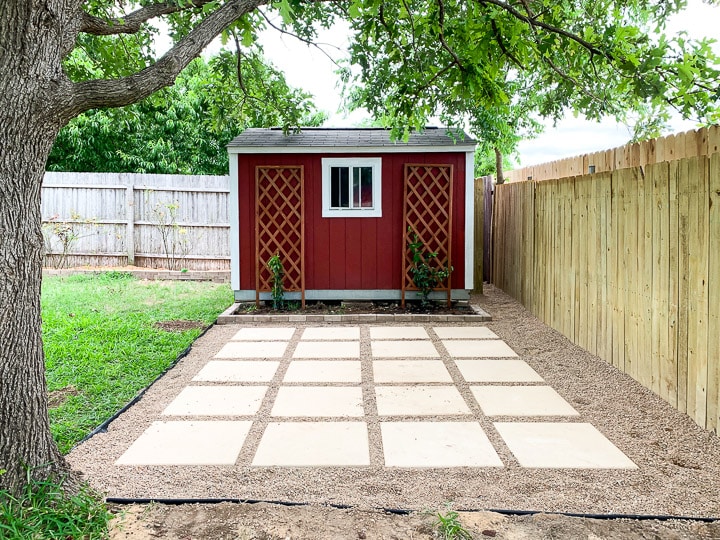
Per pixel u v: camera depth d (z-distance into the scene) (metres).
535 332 7.37
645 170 4.90
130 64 6.31
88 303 9.12
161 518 2.77
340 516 2.80
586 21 6.62
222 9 3.38
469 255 9.14
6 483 2.66
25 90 2.60
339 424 4.18
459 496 3.07
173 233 13.20
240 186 9.11
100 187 13.05
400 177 9.10
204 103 17.73
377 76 6.11
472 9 5.29
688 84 4.62
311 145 8.91
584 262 6.39
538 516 2.82
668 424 4.14
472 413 4.42
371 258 9.23
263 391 4.99
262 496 3.06
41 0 2.60
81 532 2.57
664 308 4.61
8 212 2.64
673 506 2.96
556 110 8.37
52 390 4.88
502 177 12.58
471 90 5.42
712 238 3.88
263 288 9.08
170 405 4.61
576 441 3.85
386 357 6.19
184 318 8.14
